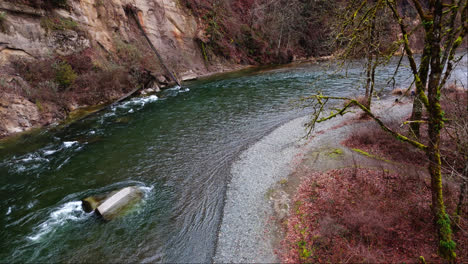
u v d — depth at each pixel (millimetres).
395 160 12516
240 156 15242
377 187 10359
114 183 13062
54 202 11766
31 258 8945
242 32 52656
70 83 24266
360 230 8203
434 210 7090
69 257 8961
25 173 14117
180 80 37250
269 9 57188
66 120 21312
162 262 8695
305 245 8398
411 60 8805
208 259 8719
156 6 39750
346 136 16000
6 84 19922
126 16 35562
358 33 13109
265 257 8367
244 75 41219
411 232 7891
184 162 14883
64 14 27000
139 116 22547
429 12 7754
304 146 15539
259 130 18781
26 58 22953
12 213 11148
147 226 10211
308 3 54406
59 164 14945
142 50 35625
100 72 27203
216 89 31828
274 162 14188
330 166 12875
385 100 22594
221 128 19453
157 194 12109
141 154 15914
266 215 10211
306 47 58781
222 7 51375
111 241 9539
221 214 10711
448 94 17000
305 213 9852
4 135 18047
